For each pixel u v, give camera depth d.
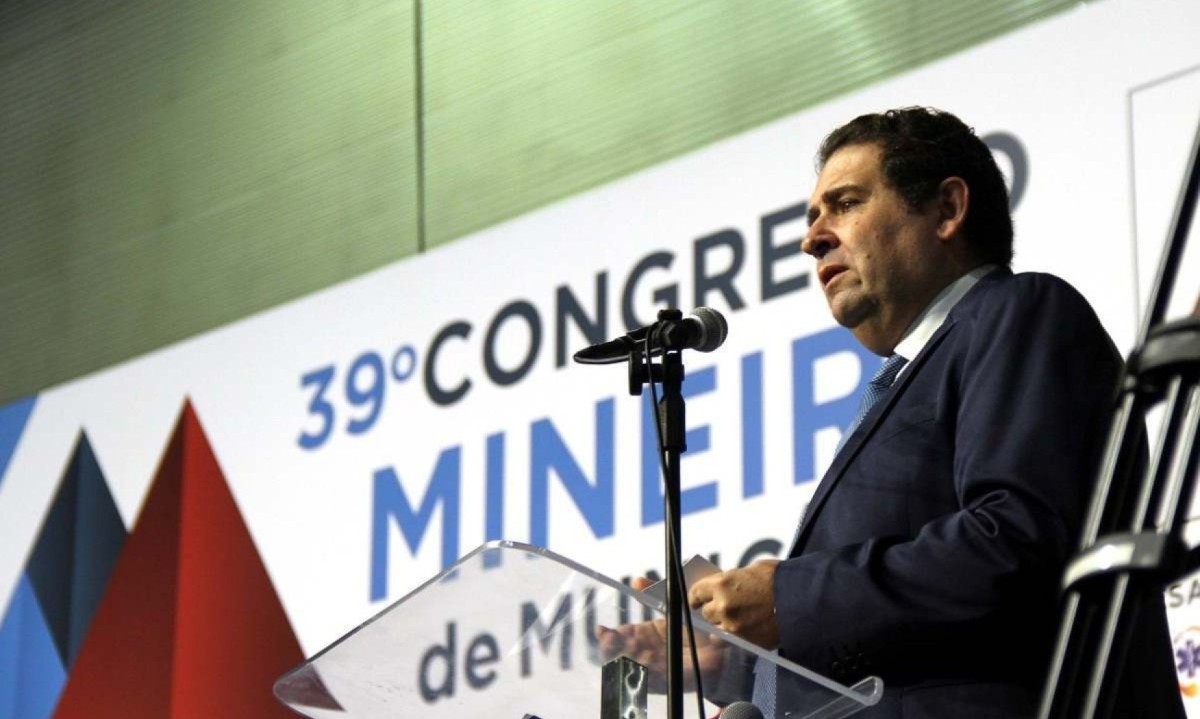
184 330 6.85
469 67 6.41
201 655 5.93
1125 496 1.49
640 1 6.03
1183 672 3.83
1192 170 1.58
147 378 6.47
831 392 4.74
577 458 5.23
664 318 2.83
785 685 2.27
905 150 3.03
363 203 6.51
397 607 2.26
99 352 7.06
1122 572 1.42
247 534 5.97
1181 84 4.35
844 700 2.24
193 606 6.02
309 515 5.83
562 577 2.20
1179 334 1.48
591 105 6.04
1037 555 2.48
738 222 5.10
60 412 6.67
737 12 5.79
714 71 5.78
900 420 2.75
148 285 7.03
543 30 6.25
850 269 3.02
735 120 5.68
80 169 7.41
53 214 7.43
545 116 6.13
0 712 6.34
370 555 5.62
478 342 5.60
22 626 6.41
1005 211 3.08
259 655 5.80
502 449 5.42
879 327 3.03
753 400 4.88
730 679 2.35
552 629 2.28
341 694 2.44
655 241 5.27
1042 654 2.54
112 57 7.48
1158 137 4.34
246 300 6.71
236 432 6.13
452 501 5.48
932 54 5.30
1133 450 1.50
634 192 5.37
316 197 6.66
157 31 7.37
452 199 6.28
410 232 6.34
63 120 7.54
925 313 2.99
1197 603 3.84
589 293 5.38
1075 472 2.55
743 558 4.76
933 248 2.99
